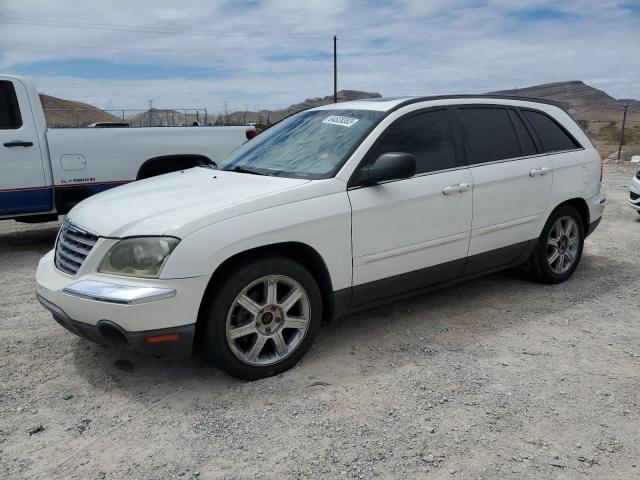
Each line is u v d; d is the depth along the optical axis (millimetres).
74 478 2777
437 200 4438
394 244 4238
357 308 4242
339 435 3098
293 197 3791
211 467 2848
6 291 5770
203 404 3449
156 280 3354
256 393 3572
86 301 3438
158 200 3854
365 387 3625
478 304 5148
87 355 4152
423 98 4695
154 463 2887
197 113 22766
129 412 3381
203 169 4980
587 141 5914
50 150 7324
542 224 5344
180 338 3434
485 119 5023
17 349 4266
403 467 2822
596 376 3766
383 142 4285
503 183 4898
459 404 3406
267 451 2969
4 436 3135
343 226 3953
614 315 4883
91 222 3744
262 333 3730
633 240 7836
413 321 4742
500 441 3033
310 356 4086
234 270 3559
